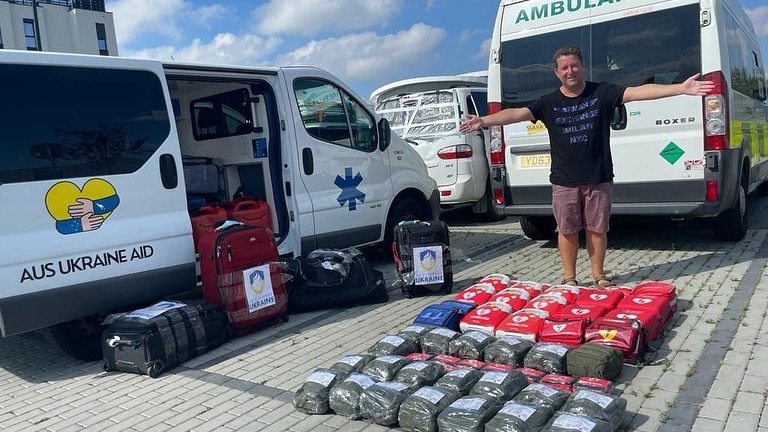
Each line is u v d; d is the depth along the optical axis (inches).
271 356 178.9
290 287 217.9
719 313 183.0
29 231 166.2
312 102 254.2
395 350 157.1
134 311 181.0
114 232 183.5
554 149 210.2
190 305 184.9
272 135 241.1
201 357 181.9
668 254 261.6
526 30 275.0
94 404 154.4
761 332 165.3
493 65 285.1
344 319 209.5
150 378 168.9
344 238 261.9
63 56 177.3
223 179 261.6
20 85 168.2
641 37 246.4
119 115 188.4
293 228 241.6
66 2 1684.3
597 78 258.2
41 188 168.6
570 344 154.0
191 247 202.8
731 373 142.6
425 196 303.9
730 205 246.1
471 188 368.8
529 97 276.5
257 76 234.5
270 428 134.0
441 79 443.2
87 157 179.6
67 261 172.7
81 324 187.2
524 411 116.8
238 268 195.8
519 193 282.4
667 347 161.0
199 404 149.2
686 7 236.5
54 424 144.3
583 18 259.8
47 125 172.2
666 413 126.5
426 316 178.1
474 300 192.7
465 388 132.4
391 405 128.6
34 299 166.1
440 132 377.7
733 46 262.2
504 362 148.6
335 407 137.1
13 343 211.6
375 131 280.7
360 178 269.4
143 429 137.8
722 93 230.2
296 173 243.3
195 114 265.3
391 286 247.3
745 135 275.1
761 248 257.8
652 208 246.1
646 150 246.5
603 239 212.4
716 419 122.7
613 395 130.7
